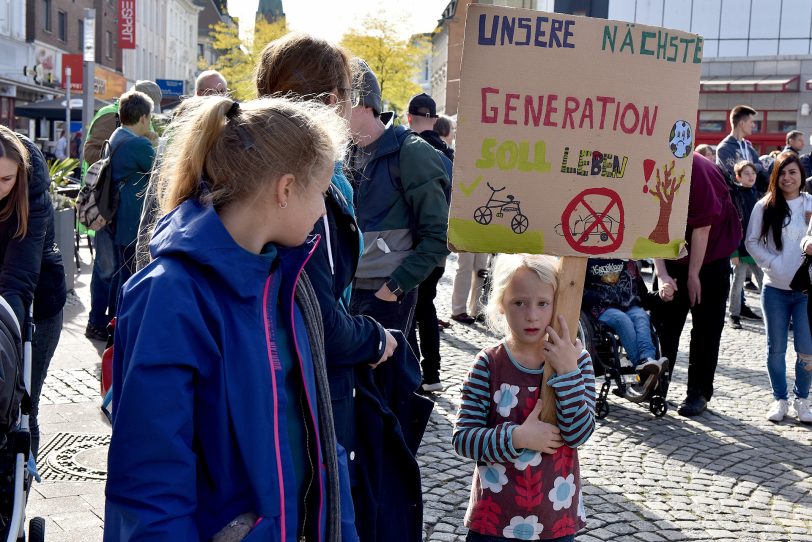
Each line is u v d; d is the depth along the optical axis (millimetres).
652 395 6352
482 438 2809
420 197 4520
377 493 2701
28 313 3500
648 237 2781
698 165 6316
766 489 5035
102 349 7594
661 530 4375
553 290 2824
